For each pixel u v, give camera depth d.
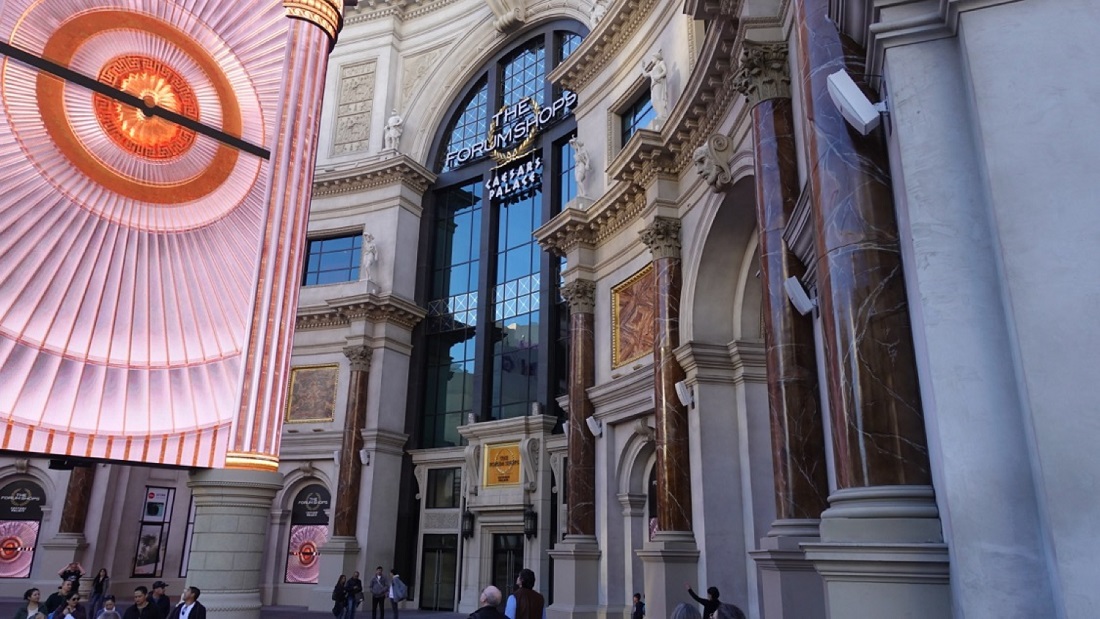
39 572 18.98
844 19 4.96
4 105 10.12
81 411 9.98
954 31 3.81
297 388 21.14
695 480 10.65
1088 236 3.14
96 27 11.08
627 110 15.48
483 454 18.22
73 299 10.27
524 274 19.62
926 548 3.54
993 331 3.46
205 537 10.27
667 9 13.47
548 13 20.78
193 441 10.55
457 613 17.59
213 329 11.12
